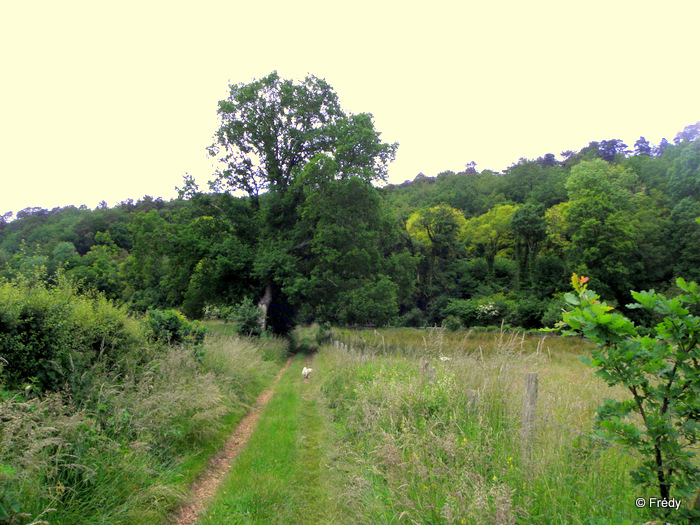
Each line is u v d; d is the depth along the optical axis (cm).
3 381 430
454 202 8512
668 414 230
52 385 479
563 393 493
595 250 4388
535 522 312
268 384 1235
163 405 576
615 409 254
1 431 349
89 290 670
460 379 594
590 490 318
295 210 2741
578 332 257
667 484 239
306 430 735
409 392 576
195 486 508
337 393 907
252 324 2108
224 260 2434
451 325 4362
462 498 328
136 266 2822
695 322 218
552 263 5425
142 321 855
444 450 411
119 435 494
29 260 680
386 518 381
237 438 712
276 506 452
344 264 2462
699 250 4241
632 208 4647
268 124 2725
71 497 375
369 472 479
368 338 1997
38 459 366
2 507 296
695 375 222
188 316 2734
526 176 8281
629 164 6262
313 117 2803
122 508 393
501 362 560
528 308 4397
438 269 6322
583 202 4569
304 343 3062
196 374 798
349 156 2502
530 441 382
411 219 6525
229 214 2783
